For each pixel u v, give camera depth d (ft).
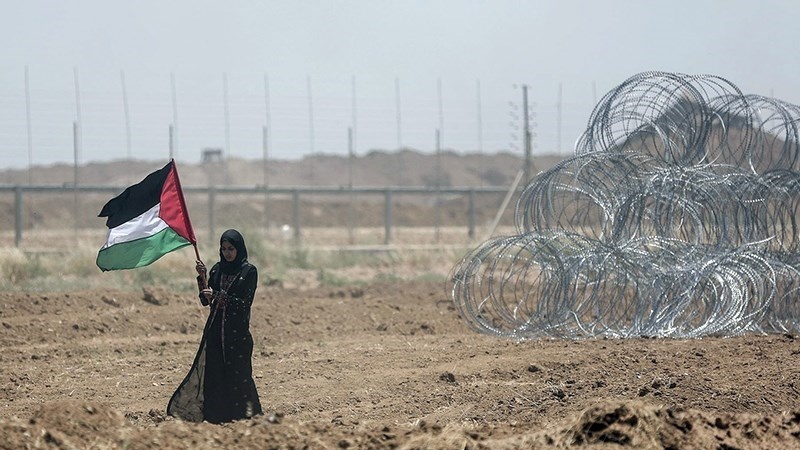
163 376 169.48
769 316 208.13
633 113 206.39
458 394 148.05
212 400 130.21
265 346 200.13
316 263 362.33
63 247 379.96
